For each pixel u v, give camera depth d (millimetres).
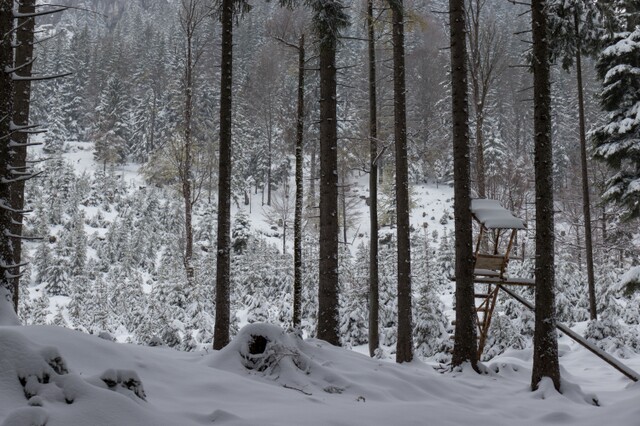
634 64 18594
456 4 12086
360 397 7480
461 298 11672
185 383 6406
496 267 13414
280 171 56156
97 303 29016
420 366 12773
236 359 8047
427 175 64375
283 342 8500
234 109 58344
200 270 31906
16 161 10805
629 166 19266
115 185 48844
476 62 21922
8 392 4293
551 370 10039
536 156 10492
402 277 13594
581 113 20656
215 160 40375
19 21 11031
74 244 34625
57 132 64500
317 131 27250
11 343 4641
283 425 5277
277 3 13984
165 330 19734
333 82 12633
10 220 6188
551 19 18672
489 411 8219
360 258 30422
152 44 92062
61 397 4352
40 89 68000
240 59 76500
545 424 7727
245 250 37094
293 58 19438
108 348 6379
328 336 11641
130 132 67750
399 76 14523
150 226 40906
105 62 82500
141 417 4441
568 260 31250
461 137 11820
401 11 14469
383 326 25484
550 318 10219
